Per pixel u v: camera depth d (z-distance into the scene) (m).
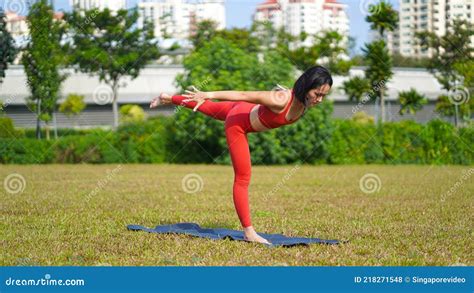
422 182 12.12
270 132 17.59
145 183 11.85
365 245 5.53
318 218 7.32
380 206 8.52
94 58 18.25
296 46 19.30
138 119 18.38
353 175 14.05
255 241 5.59
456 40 18.67
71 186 11.02
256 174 14.44
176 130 17.89
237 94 5.21
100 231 6.20
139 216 7.37
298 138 17.77
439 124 18.39
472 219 7.20
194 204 8.68
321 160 18.34
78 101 18.91
